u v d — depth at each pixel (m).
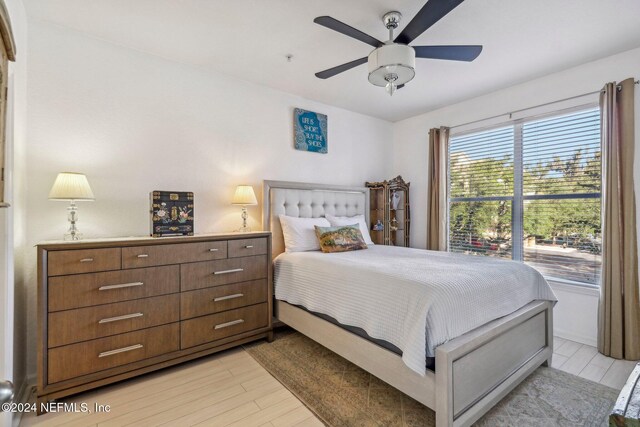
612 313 2.47
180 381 2.11
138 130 2.55
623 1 1.92
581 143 2.82
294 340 2.80
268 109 3.33
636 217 2.47
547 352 2.25
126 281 2.04
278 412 1.77
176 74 2.75
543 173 3.08
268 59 2.72
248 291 2.62
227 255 2.50
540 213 3.10
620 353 2.43
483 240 3.57
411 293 1.69
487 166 3.54
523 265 2.30
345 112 4.05
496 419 1.71
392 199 4.24
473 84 3.21
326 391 1.98
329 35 2.34
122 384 2.06
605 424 1.67
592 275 2.76
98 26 2.24
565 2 1.93
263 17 2.12
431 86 3.27
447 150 3.86
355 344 2.00
